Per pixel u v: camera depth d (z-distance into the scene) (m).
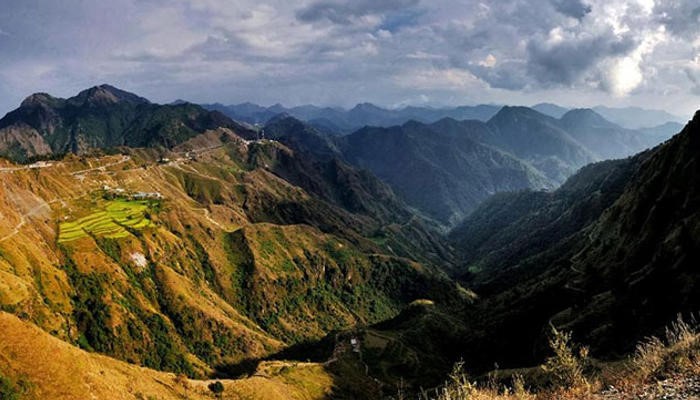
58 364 49.47
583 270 157.50
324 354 173.25
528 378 48.72
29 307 169.88
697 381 18.30
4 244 189.38
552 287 160.50
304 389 117.44
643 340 83.00
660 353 22.42
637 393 19.39
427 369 155.50
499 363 138.62
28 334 49.59
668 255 106.19
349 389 130.38
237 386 87.50
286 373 125.62
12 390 43.12
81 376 51.06
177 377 78.81
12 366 44.94
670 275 99.38
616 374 24.17
